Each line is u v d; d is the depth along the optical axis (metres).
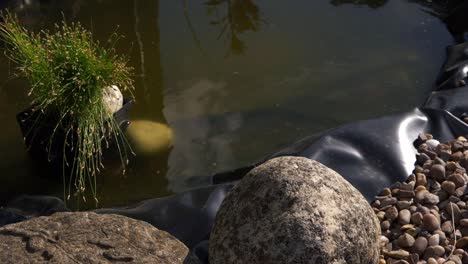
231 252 1.71
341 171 2.16
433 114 2.38
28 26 2.98
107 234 1.90
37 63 2.17
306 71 2.80
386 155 2.21
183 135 2.46
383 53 2.91
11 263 1.82
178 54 2.89
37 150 2.30
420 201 2.07
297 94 2.68
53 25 3.00
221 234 1.74
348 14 3.19
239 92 2.68
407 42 2.98
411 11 3.21
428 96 2.59
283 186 1.70
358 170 2.17
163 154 2.38
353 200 1.73
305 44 2.97
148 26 3.06
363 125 2.28
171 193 2.24
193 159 2.36
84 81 2.12
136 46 2.92
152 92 2.67
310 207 1.68
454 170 2.17
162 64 2.83
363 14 3.19
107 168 2.32
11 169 2.31
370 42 2.98
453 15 3.07
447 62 2.78
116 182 2.28
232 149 2.41
